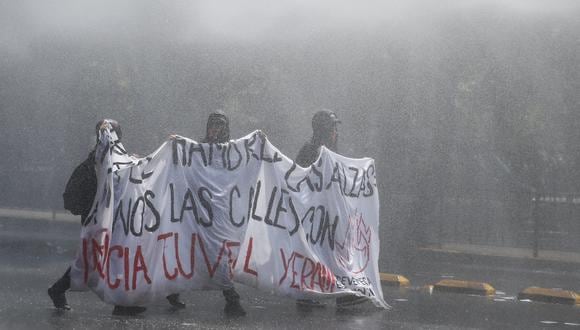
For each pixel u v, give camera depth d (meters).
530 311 13.30
